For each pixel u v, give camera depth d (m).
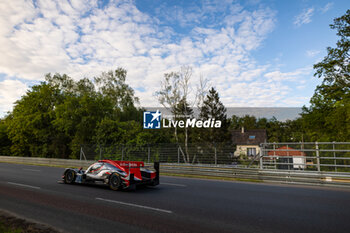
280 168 13.06
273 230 4.50
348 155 11.36
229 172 13.45
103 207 6.20
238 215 5.51
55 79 41.44
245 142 50.28
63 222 4.91
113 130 26.22
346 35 25.98
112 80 40.75
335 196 8.04
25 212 5.70
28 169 18.03
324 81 28.56
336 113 27.30
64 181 10.61
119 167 9.02
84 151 22.56
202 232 4.36
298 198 7.61
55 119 33.22
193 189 9.45
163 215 5.46
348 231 4.46
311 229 4.56
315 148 12.27
